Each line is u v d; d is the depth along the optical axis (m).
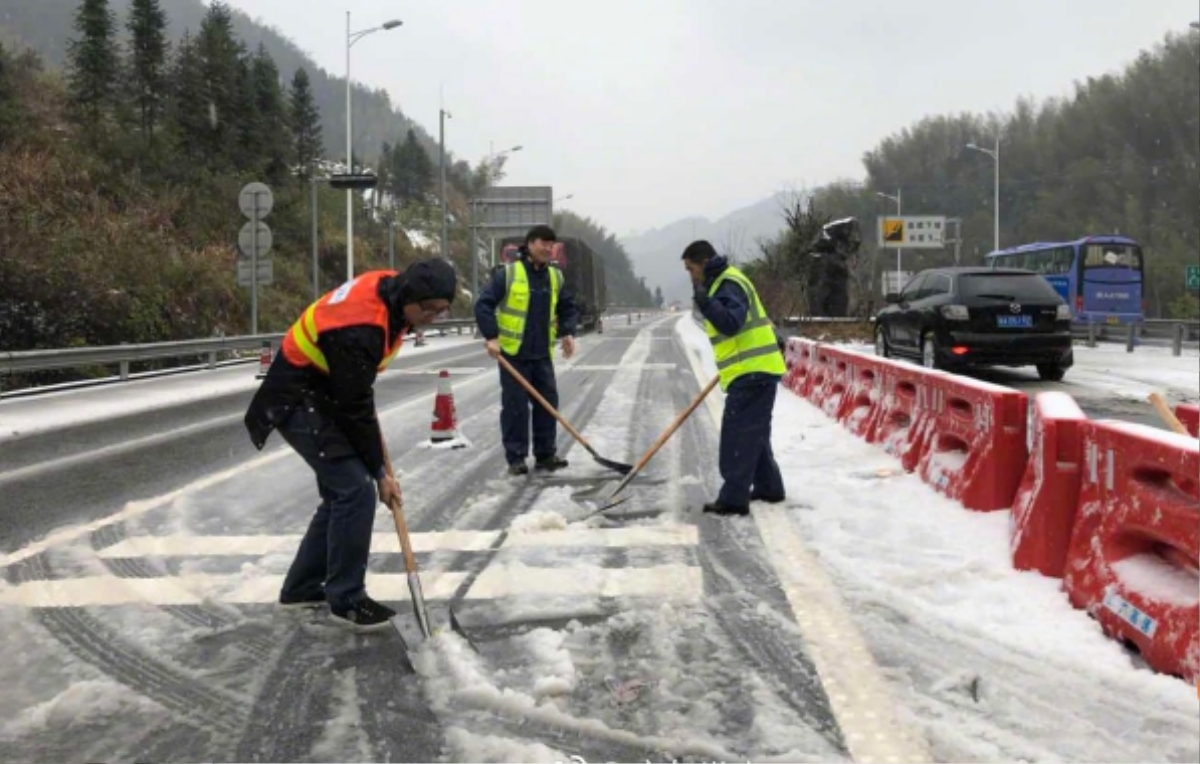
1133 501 3.43
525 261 6.89
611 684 3.16
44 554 4.84
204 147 41.00
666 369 16.38
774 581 4.18
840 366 9.42
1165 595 3.18
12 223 19.83
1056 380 13.27
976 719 2.84
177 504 6.04
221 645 3.59
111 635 3.69
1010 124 97.06
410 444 8.30
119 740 2.84
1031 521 4.12
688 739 2.78
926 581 4.07
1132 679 3.03
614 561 4.56
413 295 3.62
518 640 3.56
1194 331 22.06
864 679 3.13
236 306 26.11
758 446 5.39
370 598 3.87
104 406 12.08
